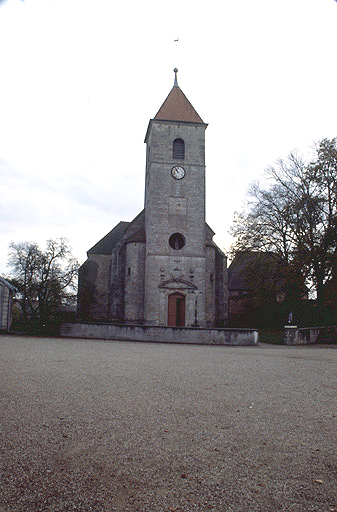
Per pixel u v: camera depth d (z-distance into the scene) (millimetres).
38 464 4141
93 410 6191
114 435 5059
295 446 4773
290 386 8461
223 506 3406
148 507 3379
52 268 37594
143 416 5918
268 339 23906
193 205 33812
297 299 30297
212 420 5793
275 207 29703
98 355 13516
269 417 5984
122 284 35688
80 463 4195
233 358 13492
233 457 4426
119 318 35125
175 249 33031
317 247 25938
